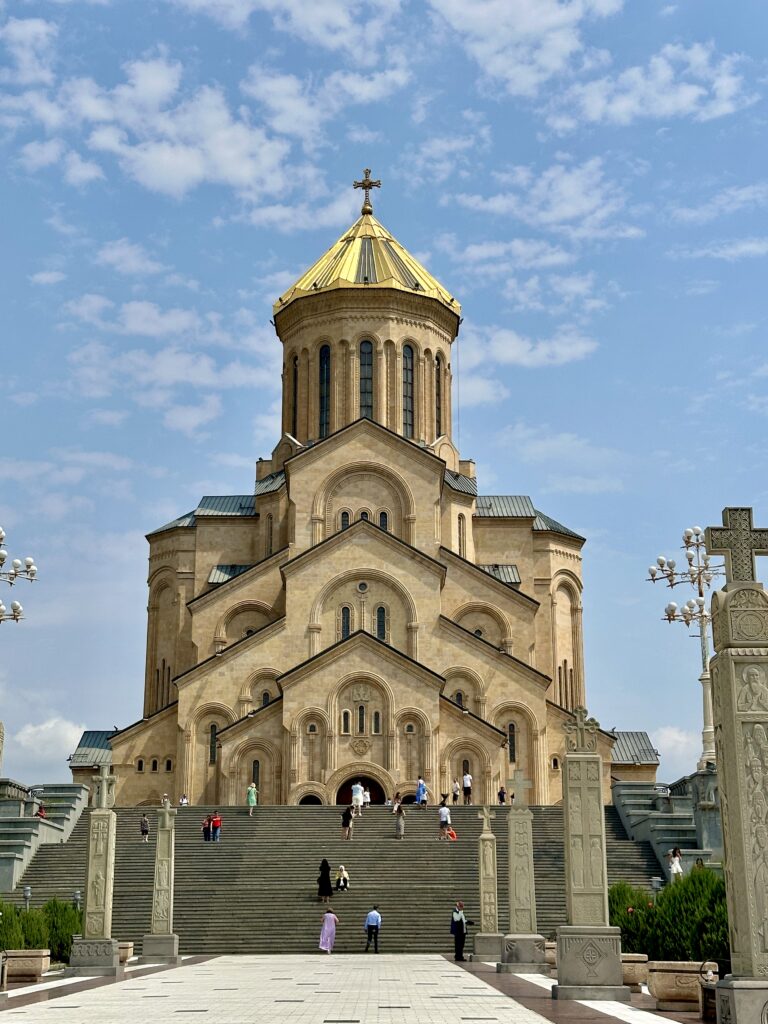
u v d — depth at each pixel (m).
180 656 70.50
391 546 63.44
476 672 62.25
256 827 51.72
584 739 23.02
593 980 22.02
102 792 29.81
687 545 45.28
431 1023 17.94
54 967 32.03
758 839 14.54
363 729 58.75
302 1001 21.91
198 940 39.09
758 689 14.98
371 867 45.47
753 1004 14.02
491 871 34.88
